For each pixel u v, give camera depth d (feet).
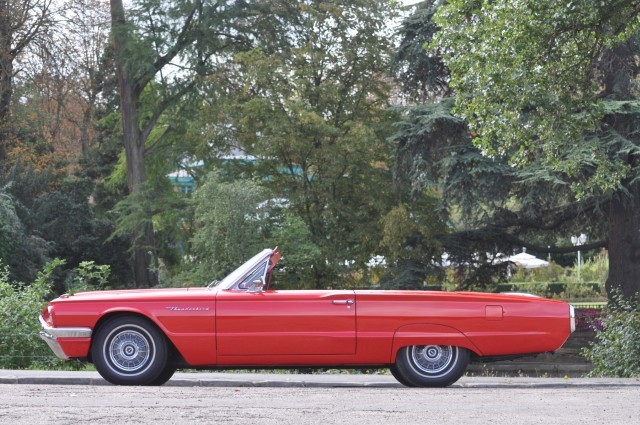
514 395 33.81
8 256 131.54
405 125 107.34
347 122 123.75
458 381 42.78
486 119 65.10
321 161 124.67
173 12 146.30
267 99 125.90
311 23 127.34
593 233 119.65
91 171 202.49
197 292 37.29
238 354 36.68
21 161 160.97
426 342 36.86
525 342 37.17
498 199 105.29
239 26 146.82
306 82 124.77
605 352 63.05
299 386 40.47
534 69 62.54
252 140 130.11
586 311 106.83
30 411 27.43
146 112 159.94
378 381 41.27
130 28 147.23
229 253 111.24
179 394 33.09
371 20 126.41
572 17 60.85
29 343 58.13
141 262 154.30
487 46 61.21
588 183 77.56
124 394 32.76
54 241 150.51
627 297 106.52
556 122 66.33
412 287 115.96
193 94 152.35
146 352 36.96
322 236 126.31
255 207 111.96
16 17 152.56
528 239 119.65
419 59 108.47
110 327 36.78
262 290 37.37
